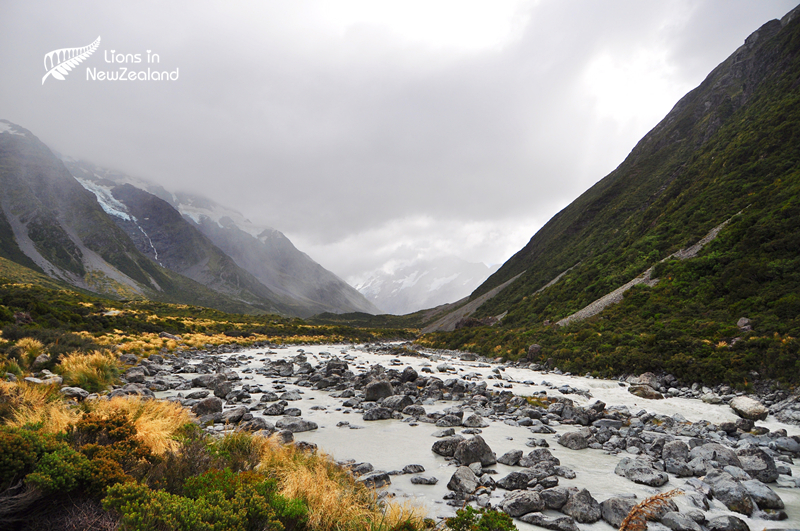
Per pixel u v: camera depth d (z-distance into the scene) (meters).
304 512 7.13
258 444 11.03
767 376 25.08
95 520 5.75
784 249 38.19
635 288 49.62
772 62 88.75
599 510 9.30
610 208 108.44
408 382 30.47
